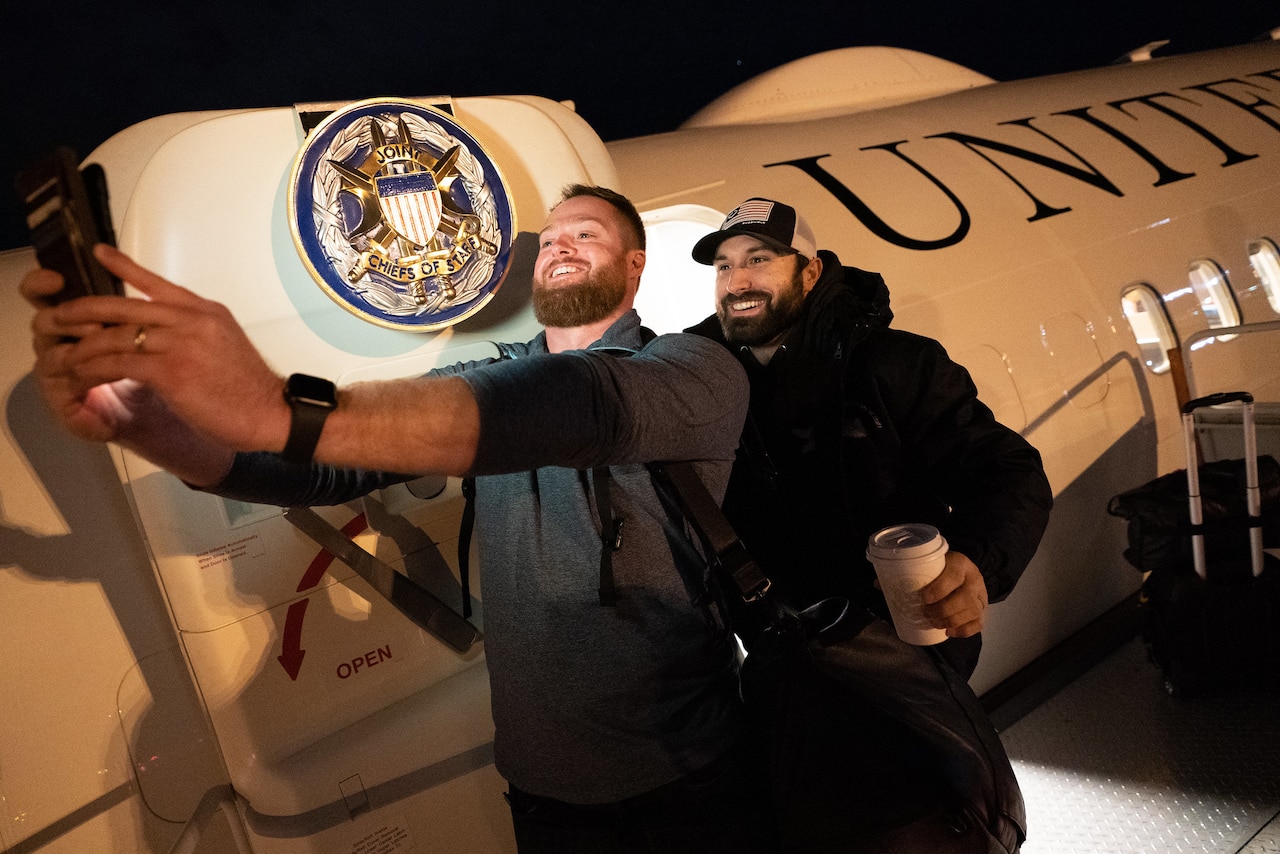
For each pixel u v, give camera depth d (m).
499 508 1.34
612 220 1.44
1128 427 3.04
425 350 1.56
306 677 1.47
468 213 1.55
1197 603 2.65
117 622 1.42
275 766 1.44
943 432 1.68
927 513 1.74
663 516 1.29
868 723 1.28
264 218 1.42
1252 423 2.58
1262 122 4.23
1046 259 3.01
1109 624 3.04
